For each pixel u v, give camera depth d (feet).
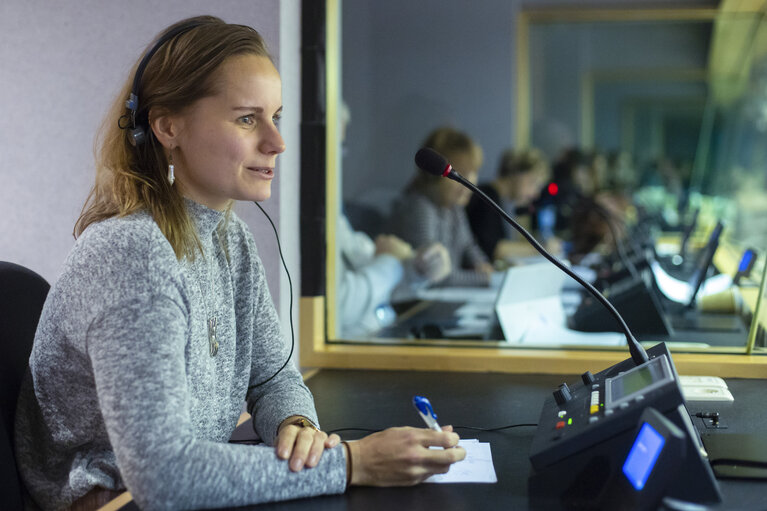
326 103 6.15
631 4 25.41
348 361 5.86
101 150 3.71
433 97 21.72
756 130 17.21
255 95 3.54
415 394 5.02
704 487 2.75
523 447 3.83
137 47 5.99
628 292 6.84
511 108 22.25
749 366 5.30
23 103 6.18
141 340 3.06
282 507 3.08
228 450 3.13
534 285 7.30
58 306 3.31
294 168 5.99
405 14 20.93
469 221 11.43
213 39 3.57
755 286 6.69
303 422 4.01
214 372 3.87
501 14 21.63
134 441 2.97
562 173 19.49
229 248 4.21
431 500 3.12
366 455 3.28
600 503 2.94
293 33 5.93
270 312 4.47
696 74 28.81
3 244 6.31
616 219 14.07
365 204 8.54
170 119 3.58
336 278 6.38
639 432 2.82
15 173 6.24
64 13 6.07
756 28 17.42
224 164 3.56
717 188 23.44
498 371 5.67
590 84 29.55
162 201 3.55
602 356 5.63
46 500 3.61
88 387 3.47
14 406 3.76
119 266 3.16
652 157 31.81
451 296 8.53
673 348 5.73
